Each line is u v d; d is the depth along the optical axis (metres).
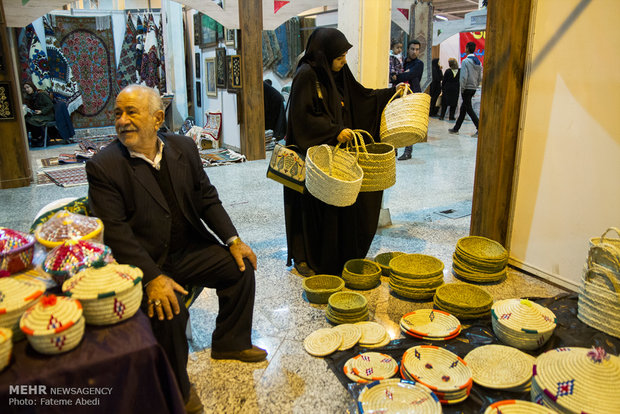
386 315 2.50
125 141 1.69
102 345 1.21
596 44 2.46
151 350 1.22
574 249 2.71
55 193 4.96
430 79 6.95
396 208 4.38
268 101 7.66
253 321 2.45
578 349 1.72
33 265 1.47
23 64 8.16
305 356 2.14
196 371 2.04
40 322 1.16
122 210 1.72
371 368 2.00
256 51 6.28
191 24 8.78
